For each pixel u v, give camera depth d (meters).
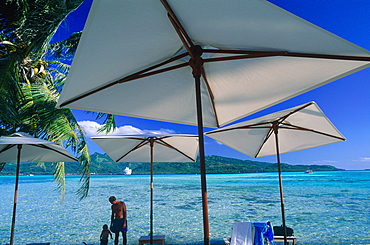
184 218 15.14
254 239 5.47
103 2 1.52
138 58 2.26
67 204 23.38
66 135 7.73
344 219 14.27
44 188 44.56
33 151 5.52
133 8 1.65
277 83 2.60
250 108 3.21
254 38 1.89
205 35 2.02
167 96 3.04
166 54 2.35
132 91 2.78
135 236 10.51
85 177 8.80
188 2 1.61
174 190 38.59
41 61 9.38
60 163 10.25
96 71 2.20
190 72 2.75
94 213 17.92
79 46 1.81
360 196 27.27
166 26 1.94
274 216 15.47
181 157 6.98
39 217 16.20
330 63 2.04
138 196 29.62
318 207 19.41
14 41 8.30
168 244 9.02
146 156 6.96
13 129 8.17
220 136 5.32
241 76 2.64
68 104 2.63
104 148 6.18
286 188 40.03
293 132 5.29
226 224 13.08
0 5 7.11
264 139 5.50
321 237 9.97
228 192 34.09
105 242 7.07
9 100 6.92
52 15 7.11
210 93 3.06
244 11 1.57
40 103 7.98
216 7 1.61
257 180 65.62
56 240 9.98
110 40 1.88
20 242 9.69
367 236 10.12
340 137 4.93
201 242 9.30
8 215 17.08
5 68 7.28
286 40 1.79
